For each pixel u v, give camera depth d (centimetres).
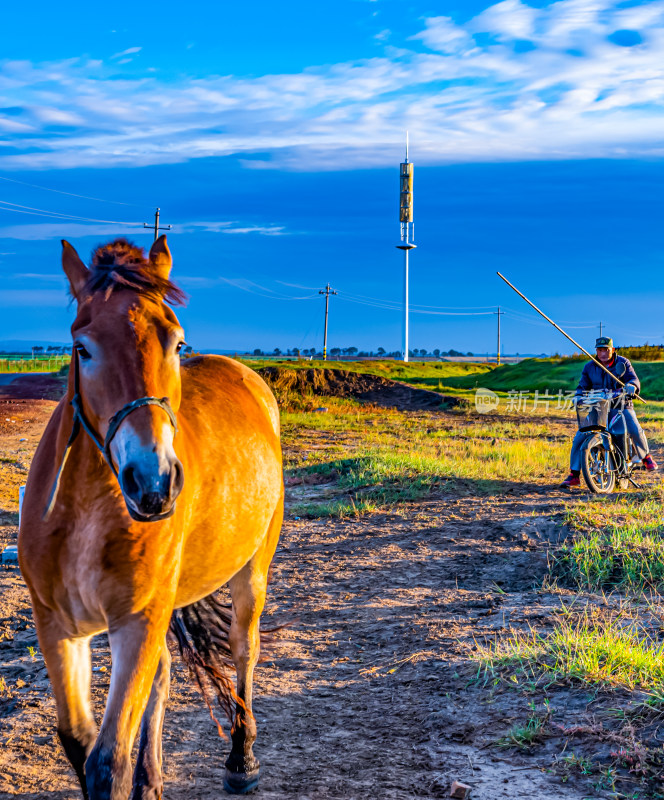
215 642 405
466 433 2053
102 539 277
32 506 298
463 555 772
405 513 984
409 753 389
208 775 378
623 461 1083
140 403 254
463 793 341
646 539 734
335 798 350
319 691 472
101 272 283
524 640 516
